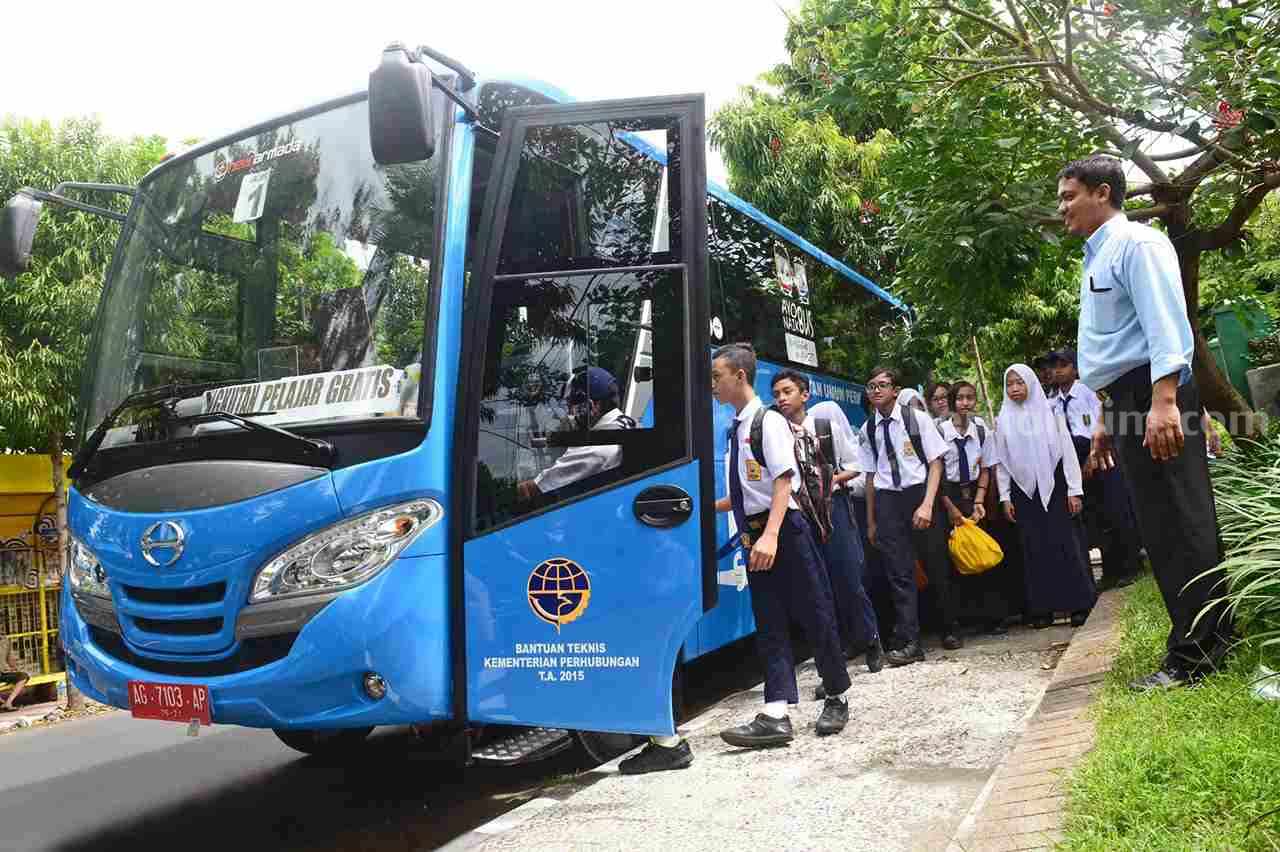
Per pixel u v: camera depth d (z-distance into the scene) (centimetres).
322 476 457
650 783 470
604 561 472
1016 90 782
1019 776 358
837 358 1043
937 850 347
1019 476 774
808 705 614
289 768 677
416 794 578
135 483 494
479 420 480
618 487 477
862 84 746
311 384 487
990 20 745
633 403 483
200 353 524
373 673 448
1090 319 456
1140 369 441
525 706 470
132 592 489
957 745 475
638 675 465
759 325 840
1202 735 331
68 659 525
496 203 498
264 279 519
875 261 1700
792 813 404
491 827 456
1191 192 800
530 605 473
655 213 500
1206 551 427
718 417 727
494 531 474
